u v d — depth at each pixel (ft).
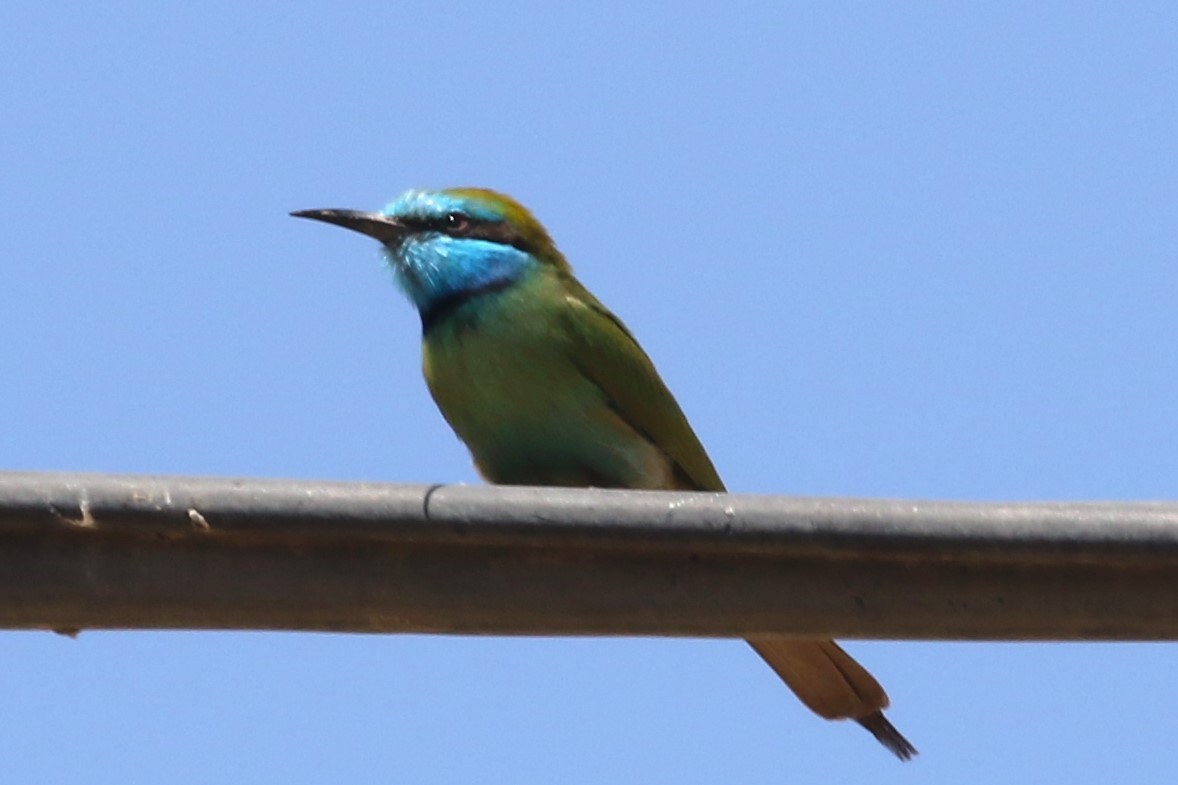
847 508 29.73
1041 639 30.45
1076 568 29.96
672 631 30.58
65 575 29.81
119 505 29.37
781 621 30.48
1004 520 29.48
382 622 30.55
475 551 30.32
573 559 30.45
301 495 29.53
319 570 30.19
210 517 29.43
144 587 29.94
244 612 30.22
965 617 30.30
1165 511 29.43
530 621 30.63
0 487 29.22
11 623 30.09
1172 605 29.94
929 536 29.53
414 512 29.58
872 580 30.30
